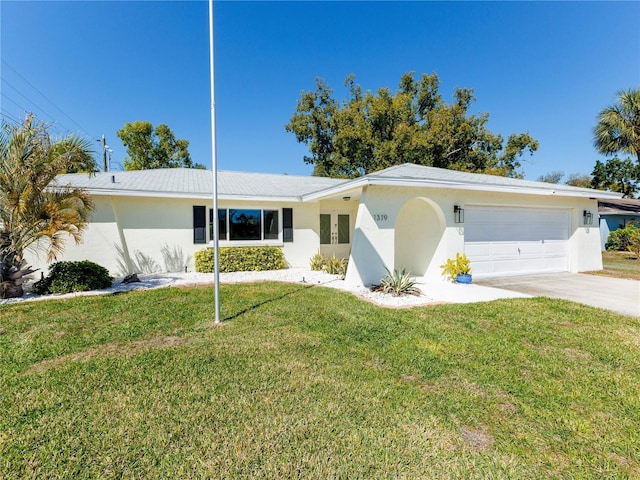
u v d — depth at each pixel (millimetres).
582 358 4195
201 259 11633
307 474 2215
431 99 29438
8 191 7156
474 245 10891
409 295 8086
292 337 4879
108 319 5734
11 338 4793
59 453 2391
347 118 26812
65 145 7695
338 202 15375
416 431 2691
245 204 12828
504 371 3805
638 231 18109
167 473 2211
